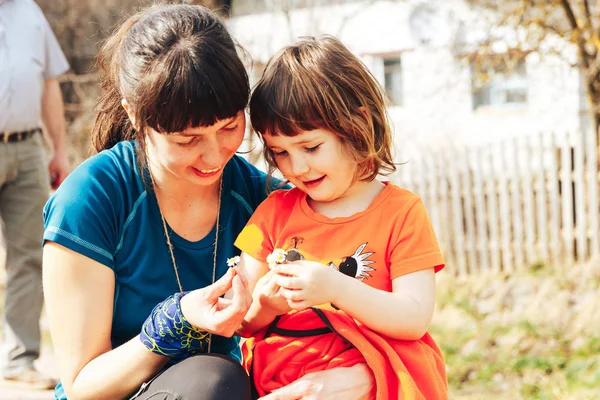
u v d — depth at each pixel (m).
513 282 6.85
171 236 1.85
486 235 7.39
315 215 1.85
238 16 9.98
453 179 7.52
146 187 1.81
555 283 6.53
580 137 6.98
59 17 10.96
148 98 1.54
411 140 11.01
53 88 4.01
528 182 7.23
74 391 1.70
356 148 1.81
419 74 10.76
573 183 7.06
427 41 10.56
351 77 1.84
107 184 1.78
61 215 1.72
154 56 1.57
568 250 7.02
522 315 6.06
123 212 1.79
